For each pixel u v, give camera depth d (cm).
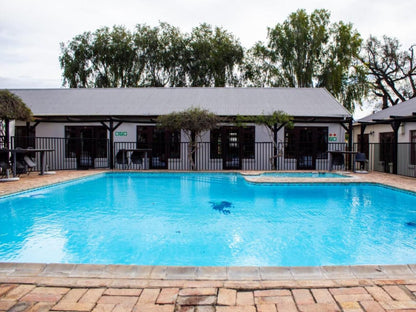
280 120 1163
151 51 2972
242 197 779
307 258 376
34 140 1388
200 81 3052
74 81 2891
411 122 1209
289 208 657
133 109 1368
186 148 1400
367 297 230
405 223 539
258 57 2845
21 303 221
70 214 599
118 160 1313
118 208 654
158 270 271
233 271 270
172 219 562
